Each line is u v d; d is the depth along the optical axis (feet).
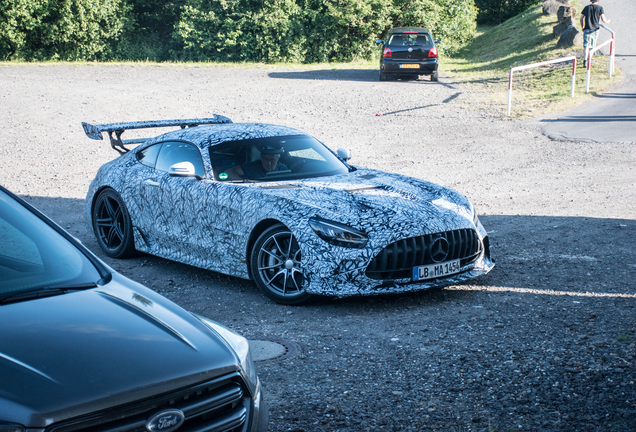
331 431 9.65
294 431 9.64
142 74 75.77
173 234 19.13
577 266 19.13
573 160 37.11
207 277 19.07
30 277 8.54
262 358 12.67
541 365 11.91
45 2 113.19
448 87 66.59
